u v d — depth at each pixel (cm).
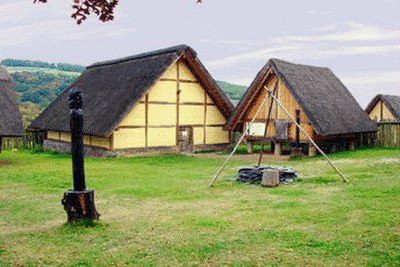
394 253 746
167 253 798
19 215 1192
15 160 2561
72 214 1044
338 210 1091
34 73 7588
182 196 1386
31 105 5675
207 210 1172
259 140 2886
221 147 3180
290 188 1475
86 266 744
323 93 2788
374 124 2983
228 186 1553
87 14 535
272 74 2741
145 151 2788
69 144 3077
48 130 3291
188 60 2909
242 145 3359
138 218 1105
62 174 1911
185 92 2980
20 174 1928
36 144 3472
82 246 864
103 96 2920
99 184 1638
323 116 2544
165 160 2472
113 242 886
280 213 1092
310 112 2486
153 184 1620
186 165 2227
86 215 1046
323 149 2680
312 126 2448
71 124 1053
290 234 891
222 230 949
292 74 2703
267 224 989
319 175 1734
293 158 2466
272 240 857
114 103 2716
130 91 2700
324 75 3056
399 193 1264
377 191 1314
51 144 3306
